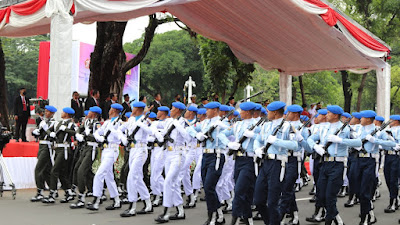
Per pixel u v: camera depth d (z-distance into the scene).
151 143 11.53
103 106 17.42
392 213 11.68
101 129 10.80
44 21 14.70
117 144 10.91
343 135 8.79
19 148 15.12
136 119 10.62
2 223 9.12
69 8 13.03
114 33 19.31
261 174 8.09
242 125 8.74
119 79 20.27
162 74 48.88
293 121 8.88
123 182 12.19
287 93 24.31
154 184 11.15
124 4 13.38
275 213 7.92
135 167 10.34
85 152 11.27
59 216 9.97
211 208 9.23
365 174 10.05
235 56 24.33
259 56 22.20
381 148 12.16
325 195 8.88
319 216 10.05
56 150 11.62
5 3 15.90
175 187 10.00
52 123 11.72
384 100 20.56
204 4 17.25
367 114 10.51
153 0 13.70
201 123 9.69
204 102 17.53
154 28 20.67
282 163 7.96
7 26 15.96
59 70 12.80
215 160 9.20
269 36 19.66
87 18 15.77
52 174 11.55
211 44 25.02
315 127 10.36
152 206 10.89
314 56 21.28
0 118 22.73
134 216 10.25
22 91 17.69
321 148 8.78
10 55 49.59
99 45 19.56
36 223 9.20
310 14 16.19
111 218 9.95
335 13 17.17
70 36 13.01
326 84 47.09
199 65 49.75
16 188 13.39
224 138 8.70
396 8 29.47
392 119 12.11
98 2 13.16
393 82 46.09
